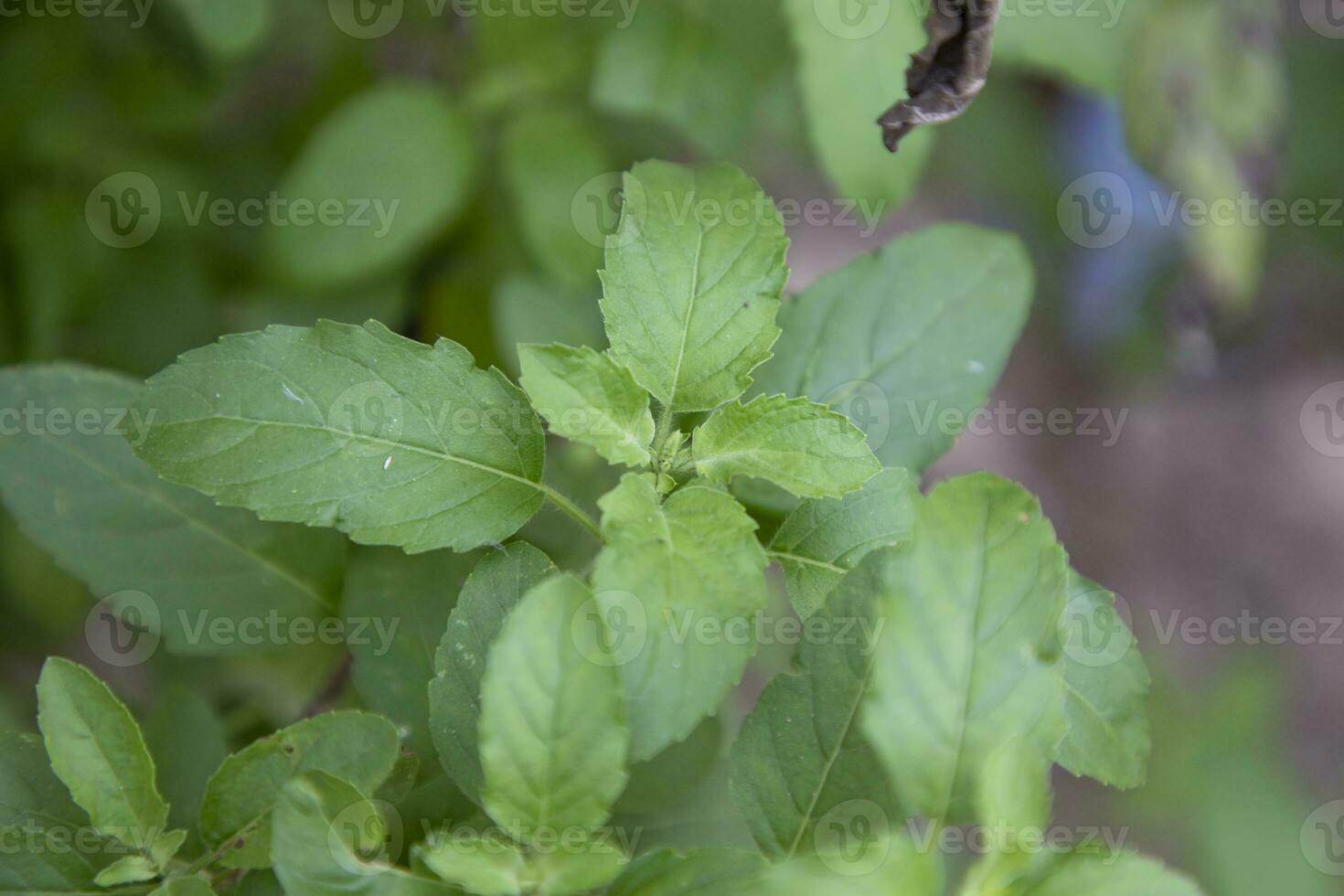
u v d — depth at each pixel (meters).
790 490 0.48
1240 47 0.61
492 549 0.48
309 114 0.62
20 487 0.50
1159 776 0.75
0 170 0.59
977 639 0.46
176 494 0.50
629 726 0.46
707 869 0.46
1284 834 0.74
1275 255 0.87
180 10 0.58
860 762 0.47
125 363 0.59
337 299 0.58
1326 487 0.96
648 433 0.48
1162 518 0.95
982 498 0.46
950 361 0.50
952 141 0.76
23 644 0.58
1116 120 0.69
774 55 0.57
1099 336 0.90
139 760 0.48
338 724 0.48
